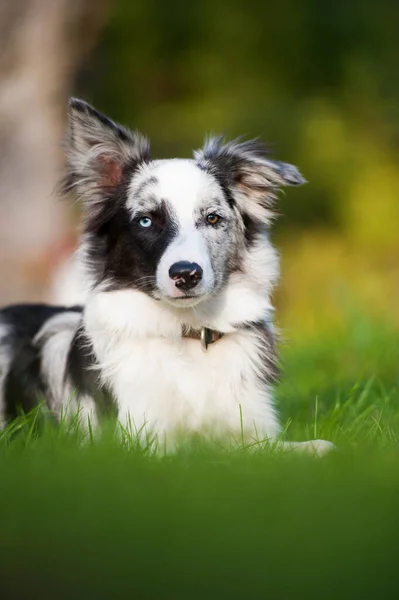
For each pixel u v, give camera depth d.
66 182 8.20
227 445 7.23
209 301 7.66
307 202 25.88
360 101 26.75
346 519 4.82
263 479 5.65
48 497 5.26
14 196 17.80
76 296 9.52
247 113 25.83
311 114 26.08
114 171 8.09
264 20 27.08
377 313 15.62
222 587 4.08
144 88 26.86
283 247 25.70
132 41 26.77
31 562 4.37
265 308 7.91
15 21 17.44
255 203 8.14
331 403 9.26
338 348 13.51
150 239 7.53
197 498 5.21
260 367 7.88
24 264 17.66
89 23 18.00
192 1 26.88
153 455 6.61
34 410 7.80
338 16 27.16
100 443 6.77
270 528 4.69
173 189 7.61
